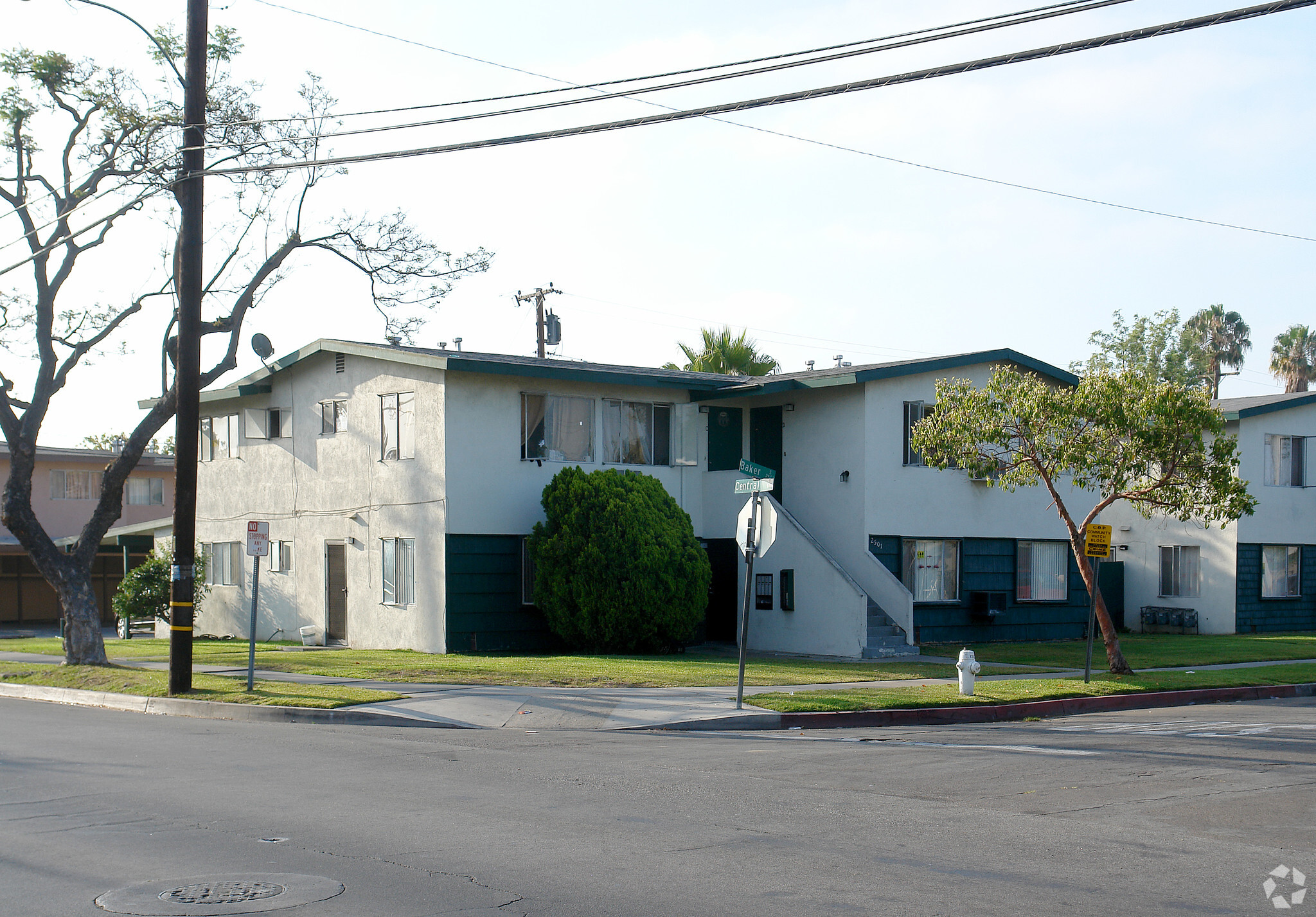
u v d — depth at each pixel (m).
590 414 25.50
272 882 6.69
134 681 18.69
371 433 25.38
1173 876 6.95
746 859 7.29
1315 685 19.94
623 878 6.79
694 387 26.64
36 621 43.31
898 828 8.27
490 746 12.72
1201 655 24.02
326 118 16.80
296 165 16.23
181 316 17.44
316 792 9.68
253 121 17.67
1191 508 18.91
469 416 23.67
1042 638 28.81
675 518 23.78
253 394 28.94
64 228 21.84
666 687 17.27
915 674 19.72
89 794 9.58
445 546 23.25
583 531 22.92
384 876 6.83
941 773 10.87
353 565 25.80
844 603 23.53
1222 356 57.00
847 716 15.18
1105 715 16.67
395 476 24.67
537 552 23.22
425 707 15.52
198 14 17.31
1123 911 6.17
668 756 11.94
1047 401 18.97
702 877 6.84
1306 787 10.20
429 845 7.65
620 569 22.53
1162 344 47.34
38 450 42.75
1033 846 7.73
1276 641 28.12
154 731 13.99
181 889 6.55
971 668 16.59
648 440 26.45
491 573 23.80
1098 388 18.58
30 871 6.96
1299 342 58.09
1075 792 9.88
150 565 31.05
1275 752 12.38
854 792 9.78
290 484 27.84
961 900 6.36
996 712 16.05
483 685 17.53
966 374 27.02
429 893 6.46
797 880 6.75
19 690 19.69
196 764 11.25
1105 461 18.55
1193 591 32.56
